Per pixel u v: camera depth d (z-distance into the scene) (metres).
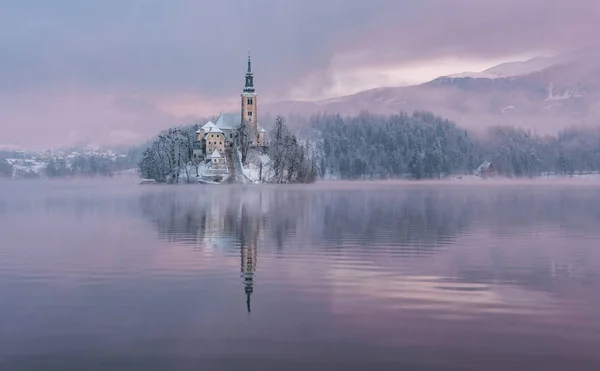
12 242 47.50
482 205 96.69
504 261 37.22
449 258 38.38
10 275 32.47
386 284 29.88
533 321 23.06
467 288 28.94
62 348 19.95
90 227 60.06
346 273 32.88
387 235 51.91
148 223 64.25
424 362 18.73
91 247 44.12
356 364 18.56
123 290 28.47
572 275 32.47
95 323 22.78
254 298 26.77
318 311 24.45
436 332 21.67
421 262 36.78
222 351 19.66
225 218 70.38
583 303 25.92
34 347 20.05
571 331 21.80
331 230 55.75
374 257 38.78
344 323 22.72
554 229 56.91
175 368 18.20
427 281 30.69
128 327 22.27
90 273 33.00
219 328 22.11
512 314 24.05
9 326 22.42
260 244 45.59
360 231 54.97
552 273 33.12
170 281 30.66
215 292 28.00
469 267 34.94
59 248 43.62
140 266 35.31
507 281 30.72
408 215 74.81
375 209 85.75
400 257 38.91
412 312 24.34
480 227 58.91
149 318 23.48
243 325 22.50
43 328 22.16
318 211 81.88
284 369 18.14
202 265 35.62
